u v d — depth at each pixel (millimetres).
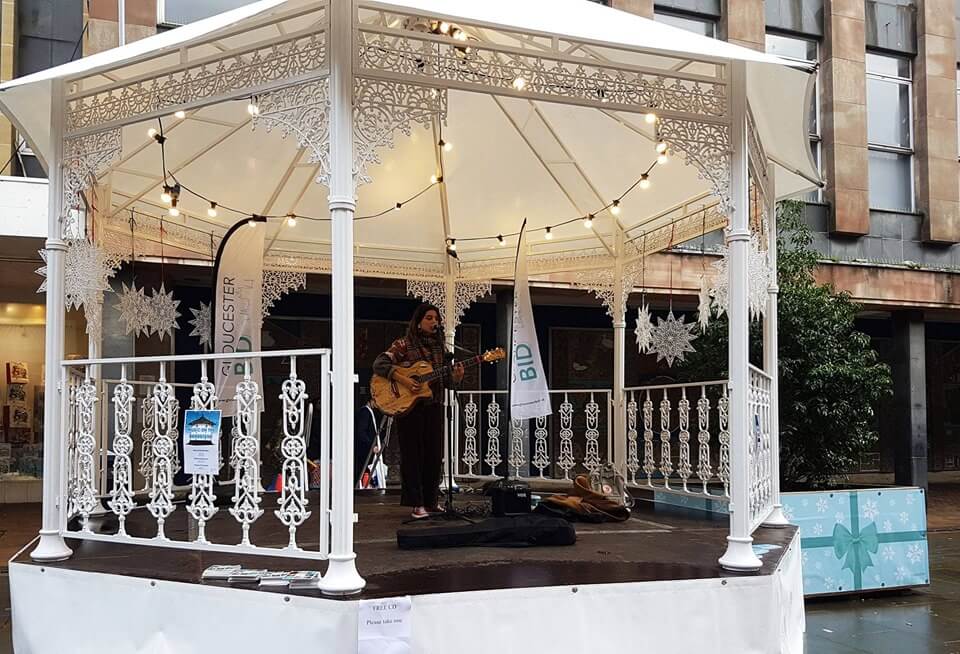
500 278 8258
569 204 7398
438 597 3402
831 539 6891
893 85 13414
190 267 9258
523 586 3557
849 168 12508
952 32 13406
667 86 4184
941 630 5992
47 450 4270
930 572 8203
